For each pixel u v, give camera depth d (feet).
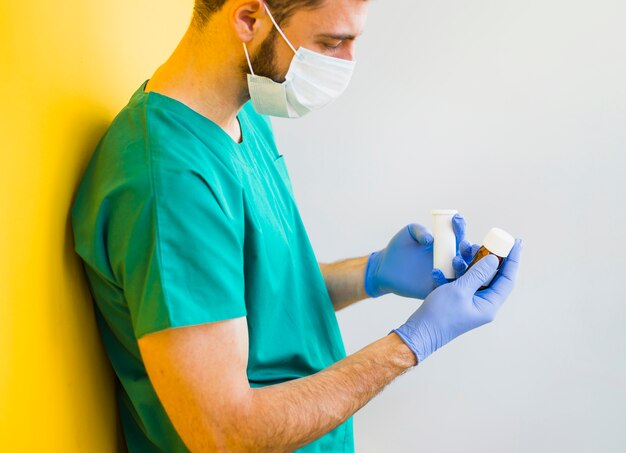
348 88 7.45
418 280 4.74
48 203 3.48
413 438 7.72
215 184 3.50
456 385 7.66
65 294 3.64
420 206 7.54
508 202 7.47
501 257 4.10
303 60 3.55
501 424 7.66
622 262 7.39
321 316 4.43
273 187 4.38
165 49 5.53
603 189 7.34
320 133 7.53
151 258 3.26
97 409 4.00
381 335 7.65
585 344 7.52
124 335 3.79
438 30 7.31
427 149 7.47
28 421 3.24
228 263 3.36
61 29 3.67
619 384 7.52
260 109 3.81
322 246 7.65
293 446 3.48
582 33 7.18
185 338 3.21
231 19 3.47
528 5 7.20
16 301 3.17
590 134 7.29
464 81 7.36
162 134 3.50
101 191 3.50
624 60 7.14
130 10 4.71
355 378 3.66
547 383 7.59
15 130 3.18
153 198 3.33
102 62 4.22
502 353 7.60
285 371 4.12
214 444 3.26
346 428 4.39
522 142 7.38
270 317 3.94
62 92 3.67
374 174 7.54
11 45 3.17
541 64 7.26
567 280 7.47
